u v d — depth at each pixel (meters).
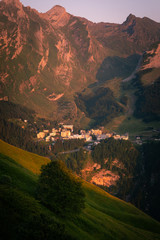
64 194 39.38
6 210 27.69
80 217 45.09
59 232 27.09
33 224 26.20
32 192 41.94
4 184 38.59
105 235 44.38
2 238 22.69
